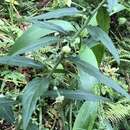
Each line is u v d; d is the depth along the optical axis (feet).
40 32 1.69
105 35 1.47
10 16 2.75
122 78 2.72
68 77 2.38
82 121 2.06
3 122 2.16
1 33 2.58
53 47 2.45
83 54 2.09
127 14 3.03
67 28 1.70
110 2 1.41
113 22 3.04
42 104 2.25
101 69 2.64
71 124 2.20
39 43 1.50
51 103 2.31
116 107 2.37
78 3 2.91
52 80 1.59
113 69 2.62
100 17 1.74
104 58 2.72
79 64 1.47
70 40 1.54
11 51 1.51
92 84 1.94
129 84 2.70
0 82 2.34
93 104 2.10
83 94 1.55
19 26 2.72
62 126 2.23
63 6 2.83
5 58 1.54
